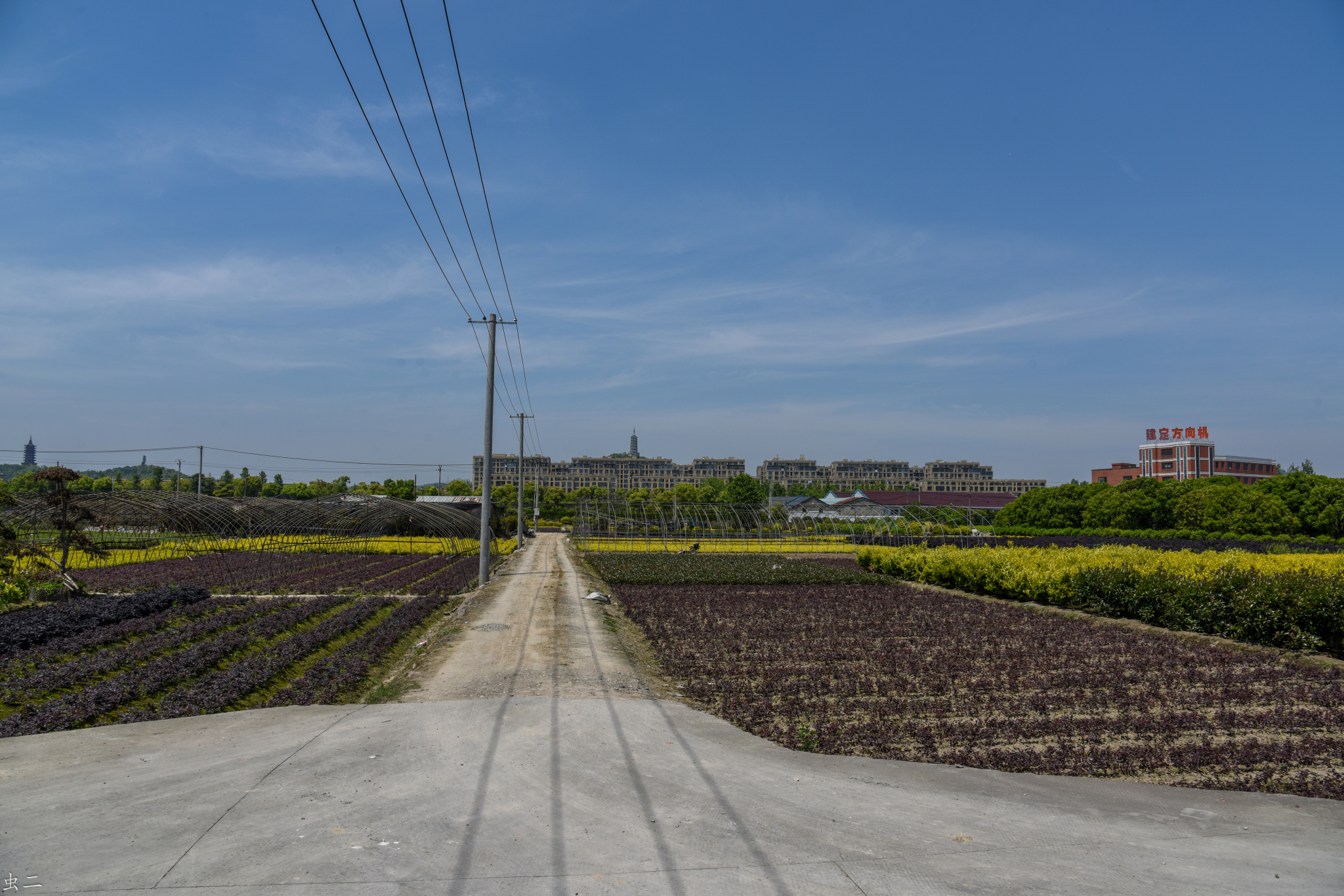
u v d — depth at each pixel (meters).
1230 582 18.80
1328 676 14.18
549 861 6.05
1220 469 130.00
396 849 6.24
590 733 9.86
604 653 16.16
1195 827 7.05
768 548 61.91
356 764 8.50
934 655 16.45
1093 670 14.84
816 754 9.38
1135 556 30.31
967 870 6.01
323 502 36.19
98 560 35.28
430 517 41.34
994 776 8.64
